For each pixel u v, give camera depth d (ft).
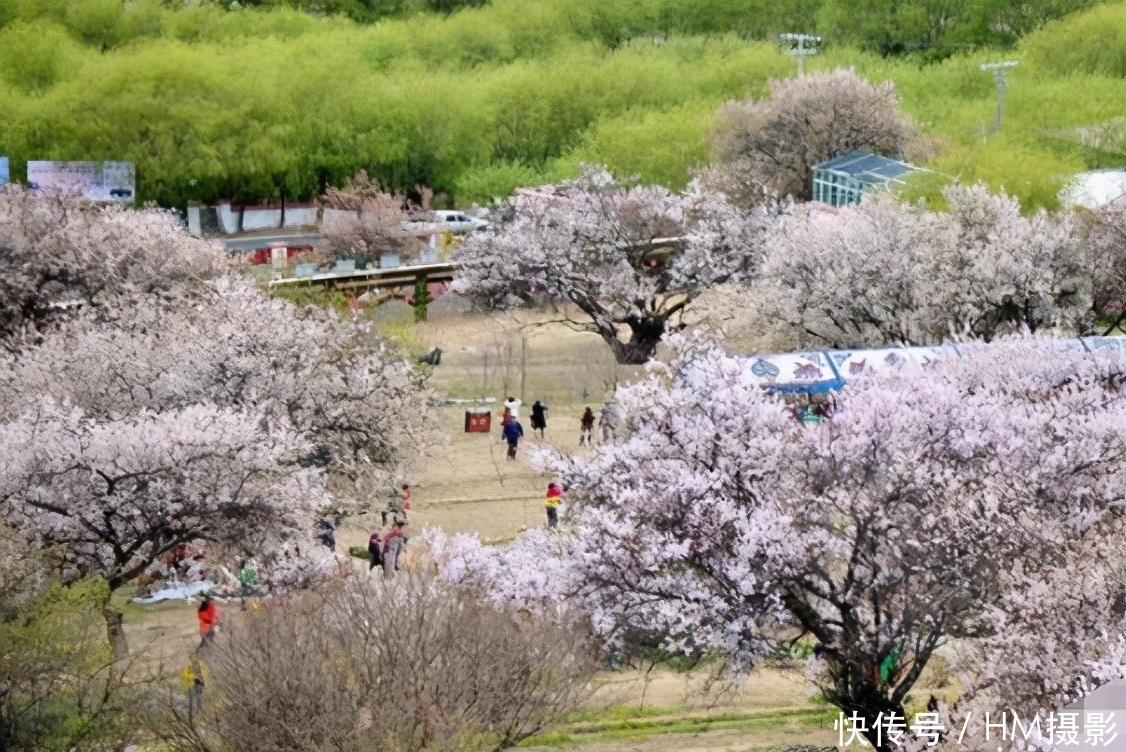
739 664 91.91
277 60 366.84
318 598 95.20
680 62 414.82
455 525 143.84
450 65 419.33
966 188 189.98
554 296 215.51
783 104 319.47
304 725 78.84
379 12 465.47
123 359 134.00
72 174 327.47
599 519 94.53
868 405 100.68
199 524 113.70
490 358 208.03
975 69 396.78
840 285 179.83
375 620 85.30
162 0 411.75
